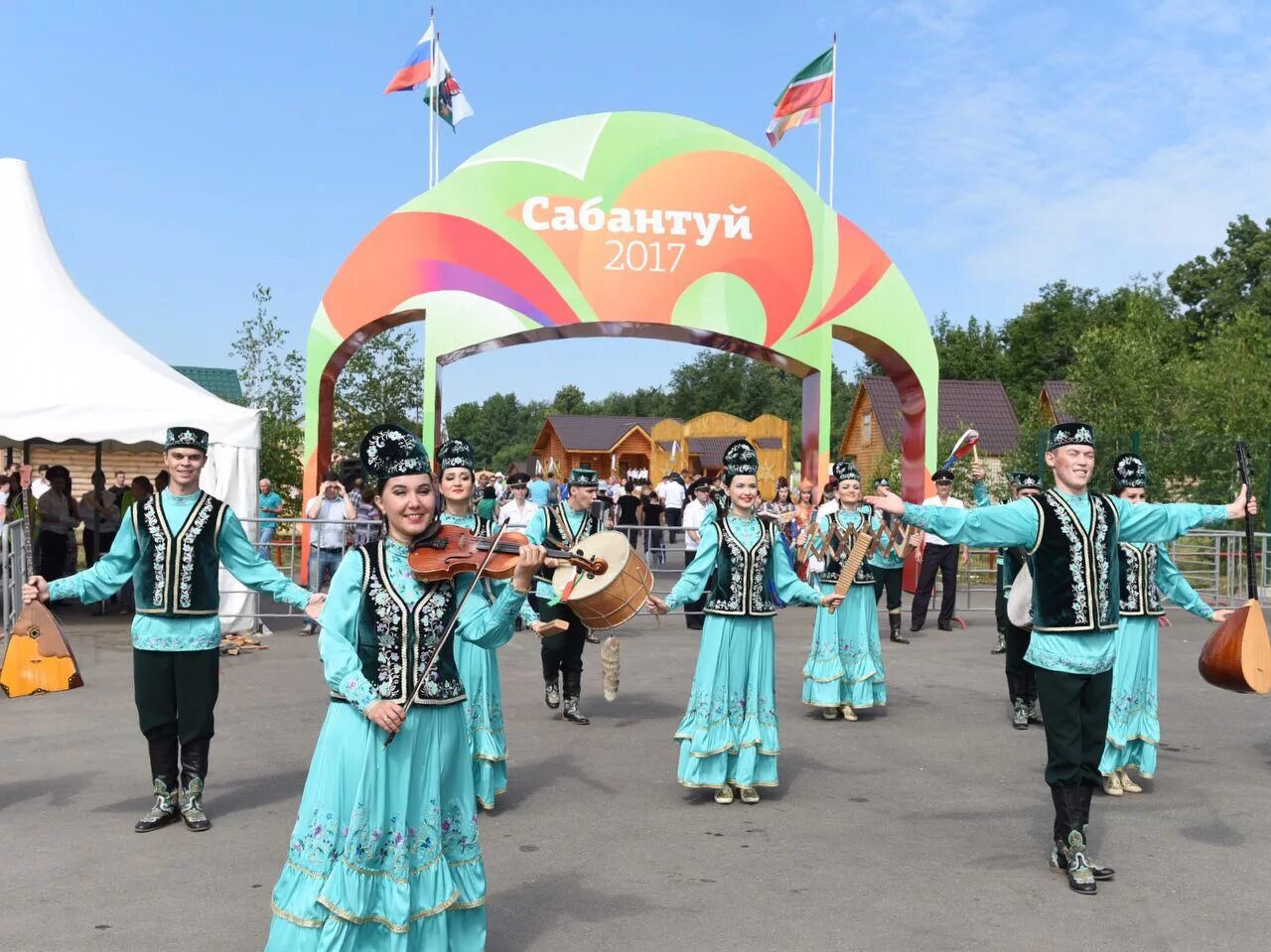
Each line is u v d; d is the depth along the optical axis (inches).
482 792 252.2
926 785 281.7
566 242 671.8
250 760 295.7
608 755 309.3
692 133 681.6
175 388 531.2
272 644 495.2
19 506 545.6
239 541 245.4
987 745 326.6
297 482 1001.5
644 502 955.3
